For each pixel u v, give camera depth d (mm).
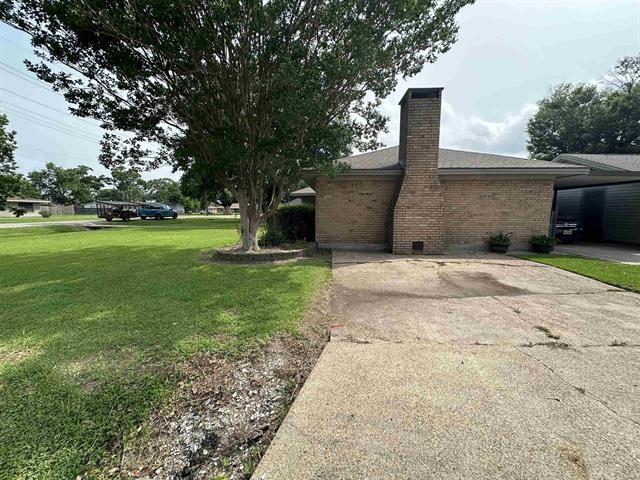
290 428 1772
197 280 5102
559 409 1903
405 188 7926
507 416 1842
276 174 6820
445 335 3031
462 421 1800
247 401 2107
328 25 5266
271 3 4875
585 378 2254
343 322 3367
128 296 4203
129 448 1749
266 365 2506
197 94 5738
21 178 21406
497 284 4988
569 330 3141
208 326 3152
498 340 2910
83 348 2701
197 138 6605
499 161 8852
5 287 4707
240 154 5707
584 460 1516
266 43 5242
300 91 5180
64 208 44906
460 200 8562
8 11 4684
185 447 1763
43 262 6812
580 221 11906
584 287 4801
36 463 1619
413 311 3723
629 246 9992
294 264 6621
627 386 2152
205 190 21422
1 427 1821
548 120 22547
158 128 6867
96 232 14688
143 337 2908
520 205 8469
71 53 5348
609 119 18641
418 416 1848
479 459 1526
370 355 2625
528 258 7332
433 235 7957
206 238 11812
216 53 5258
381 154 10523
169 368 2422
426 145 7777
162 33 4902
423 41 5836
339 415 1869
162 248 9078
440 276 5531
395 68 6125
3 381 2236
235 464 1633
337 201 8828
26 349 2701
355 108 7016
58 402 2023
